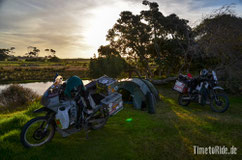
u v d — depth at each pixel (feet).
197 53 42.78
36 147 12.06
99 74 48.34
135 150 12.34
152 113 22.13
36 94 41.70
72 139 13.76
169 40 53.52
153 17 51.72
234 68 36.96
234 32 35.86
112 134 14.88
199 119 19.35
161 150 12.40
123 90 28.63
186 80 26.16
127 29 54.13
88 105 13.56
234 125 17.31
